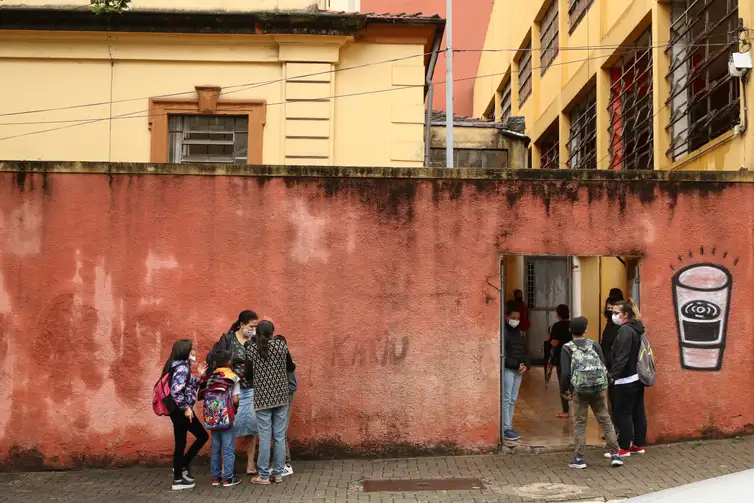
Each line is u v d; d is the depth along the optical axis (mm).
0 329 8891
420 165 13281
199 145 13234
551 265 16984
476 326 8992
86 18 12781
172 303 8938
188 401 7875
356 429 8883
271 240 9023
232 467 8008
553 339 11641
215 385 7930
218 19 12812
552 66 20031
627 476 7840
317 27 12938
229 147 13250
